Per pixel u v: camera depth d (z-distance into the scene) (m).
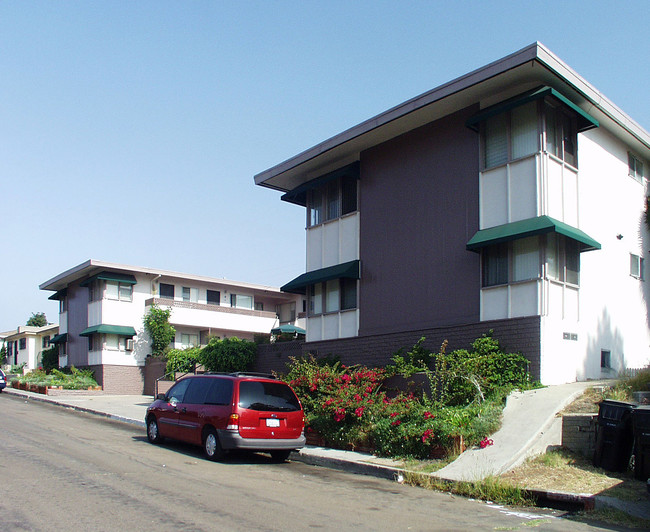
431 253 19.56
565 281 17.22
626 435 10.84
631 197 21.08
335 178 22.98
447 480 11.00
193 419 13.94
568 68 16.80
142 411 24.12
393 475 11.92
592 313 18.16
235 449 12.92
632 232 20.78
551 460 11.39
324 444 15.32
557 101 17.31
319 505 9.21
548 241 16.88
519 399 14.38
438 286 19.22
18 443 14.21
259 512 8.50
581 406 13.58
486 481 10.50
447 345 18.06
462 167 18.95
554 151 17.47
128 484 9.97
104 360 39.03
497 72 16.61
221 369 26.23
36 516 7.81
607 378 17.69
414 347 18.77
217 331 44.19
